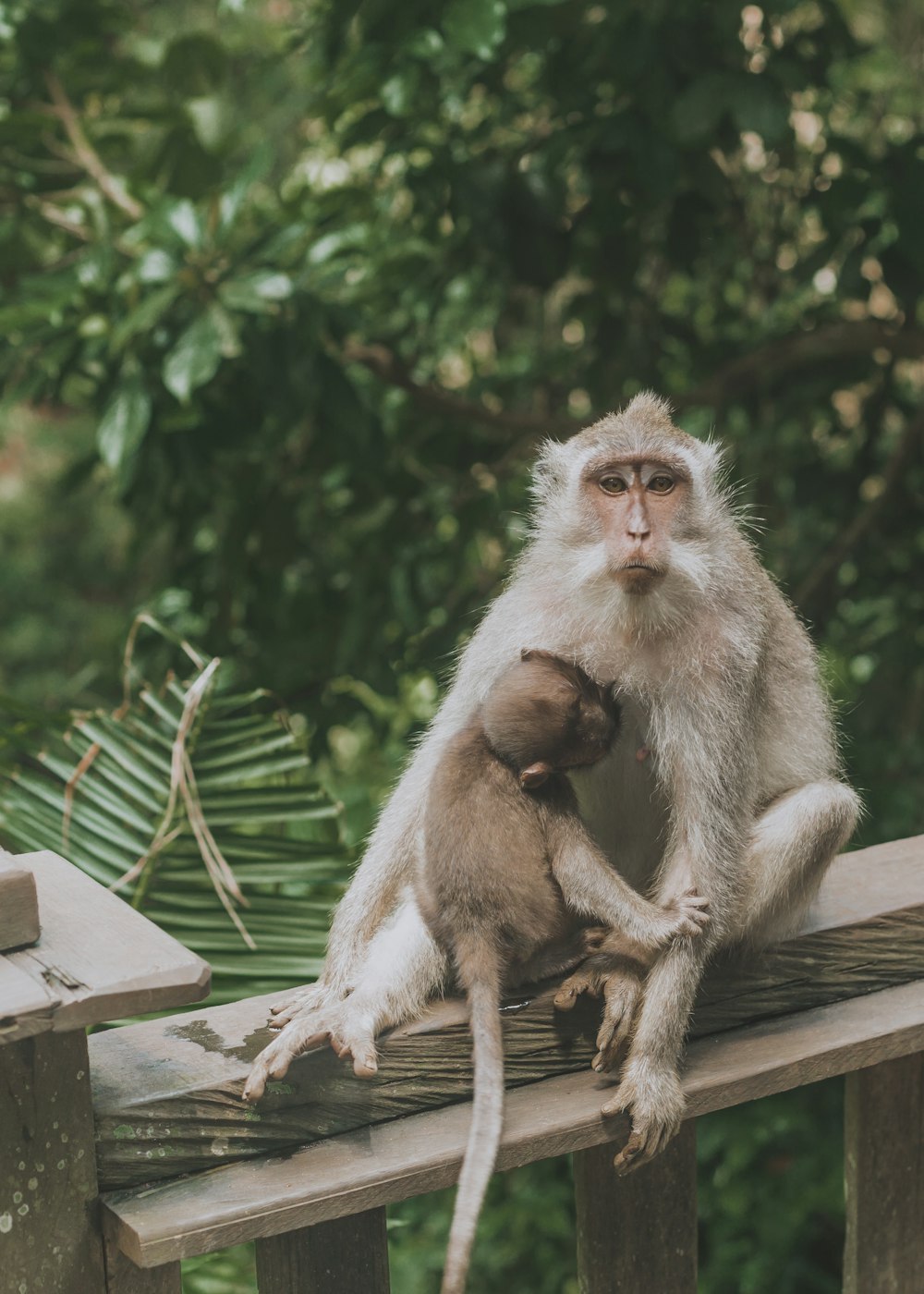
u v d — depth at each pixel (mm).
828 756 3221
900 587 5930
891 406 5969
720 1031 2605
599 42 4777
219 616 5379
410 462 5867
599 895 2516
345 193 4973
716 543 2955
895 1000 2699
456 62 4820
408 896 2770
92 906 2094
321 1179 2111
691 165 5008
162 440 4848
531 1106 2352
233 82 7973
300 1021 2230
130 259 4934
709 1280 5766
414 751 3170
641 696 2918
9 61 5594
